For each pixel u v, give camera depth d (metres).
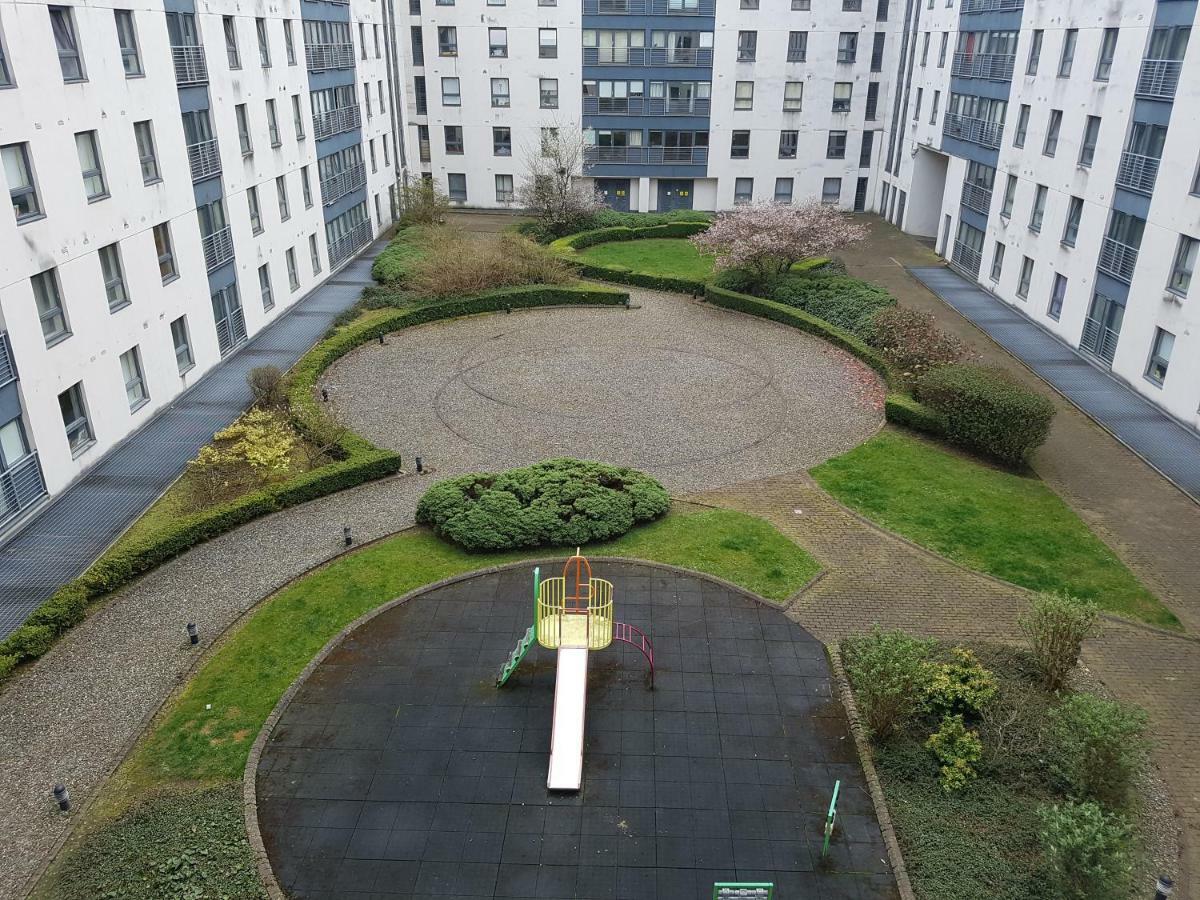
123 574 15.56
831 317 30.70
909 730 12.48
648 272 38.09
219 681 13.41
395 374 26.25
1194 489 19.64
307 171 34.03
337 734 12.41
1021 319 31.72
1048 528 18.12
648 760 12.01
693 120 48.62
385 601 15.38
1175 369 22.95
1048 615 13.12
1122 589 16.11
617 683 13.46
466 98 49.03
